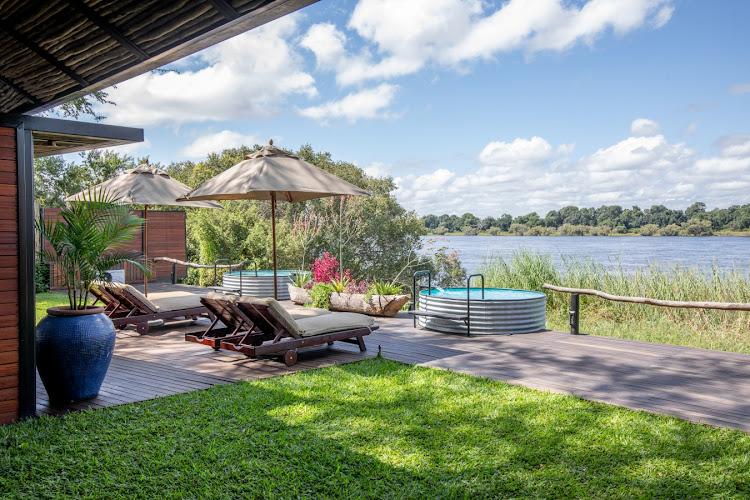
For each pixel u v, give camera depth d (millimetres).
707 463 3523
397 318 9883
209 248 16859
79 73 5316
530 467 3529
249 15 3393
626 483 3283
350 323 6949
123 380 5629
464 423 4301
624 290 10914
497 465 3533
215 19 3838
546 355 6688
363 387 5312
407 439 3986
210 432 4086
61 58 5168
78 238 4973
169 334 8352
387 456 3678
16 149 4500
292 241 18469
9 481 3307
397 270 22312
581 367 6047
